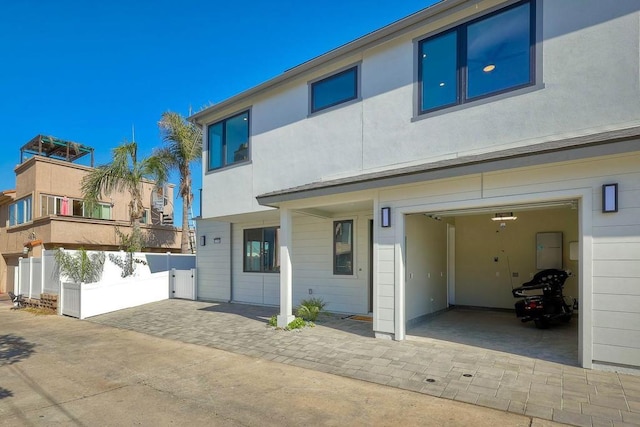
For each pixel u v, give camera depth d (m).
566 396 4.61
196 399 4.96
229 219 12.61
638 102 5.68
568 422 4.00
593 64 6.05
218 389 5.30
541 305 8.18
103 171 15.88
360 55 8.87
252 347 7.42
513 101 6.70
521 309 8.51
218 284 14.07
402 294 7.41
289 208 9.05
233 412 4.52
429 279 9.74
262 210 10.53
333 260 10.88
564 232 10.23
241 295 13.38
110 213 21.34
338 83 9.30
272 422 4.23
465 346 6.93
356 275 10.40
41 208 19.17
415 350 6.73
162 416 4.47
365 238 10.27
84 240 18.17
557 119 6.28
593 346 5.43
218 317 10.70
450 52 7.52
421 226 9.33
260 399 4.89
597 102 5.97
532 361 5.97
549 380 5.12
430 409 4.43
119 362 6.84
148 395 5.17
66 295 12.93
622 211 5.24
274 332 8.48
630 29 5.81
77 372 6.30
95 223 18.58
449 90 7.50
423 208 7.12
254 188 10.79
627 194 5.22
